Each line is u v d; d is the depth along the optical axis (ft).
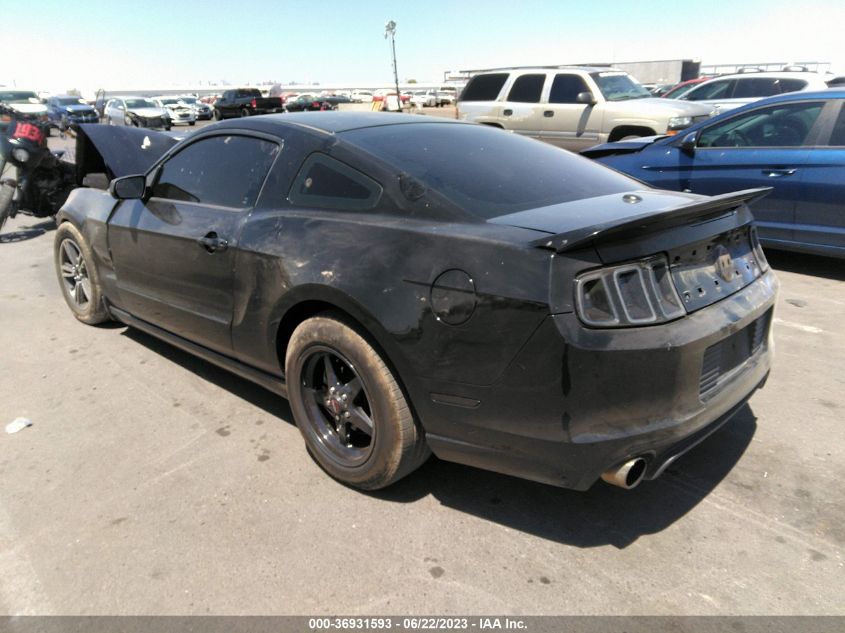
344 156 9.00
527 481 9.06
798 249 18.53
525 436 7.03
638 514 8.25
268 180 9.82
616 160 22.43
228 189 10.55
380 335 7.67
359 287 7.82
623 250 6.76
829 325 14.71
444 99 167.32
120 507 8.61
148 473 9.39
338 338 8.23
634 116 31.30
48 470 9.53
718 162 19.61
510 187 8.61
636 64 96.73
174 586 7.17
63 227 15.12
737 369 8.07
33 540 7.98
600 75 33.91
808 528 7.88
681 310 7.04
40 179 26.63
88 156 22.80
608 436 6.68
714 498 8.51
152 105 94.53
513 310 6.73
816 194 17.63
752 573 7.16
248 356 10.16
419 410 7.75
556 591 6.98
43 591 7.14
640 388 6.68
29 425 10.89
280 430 10.59
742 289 8.15
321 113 11.11
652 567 7.30
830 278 18.35
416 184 8.25
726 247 8.14
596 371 6.52
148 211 12.02
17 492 9.00
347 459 8.88
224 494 8.84
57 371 13.12
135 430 10.66
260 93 116.88
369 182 8.62
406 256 7.61
